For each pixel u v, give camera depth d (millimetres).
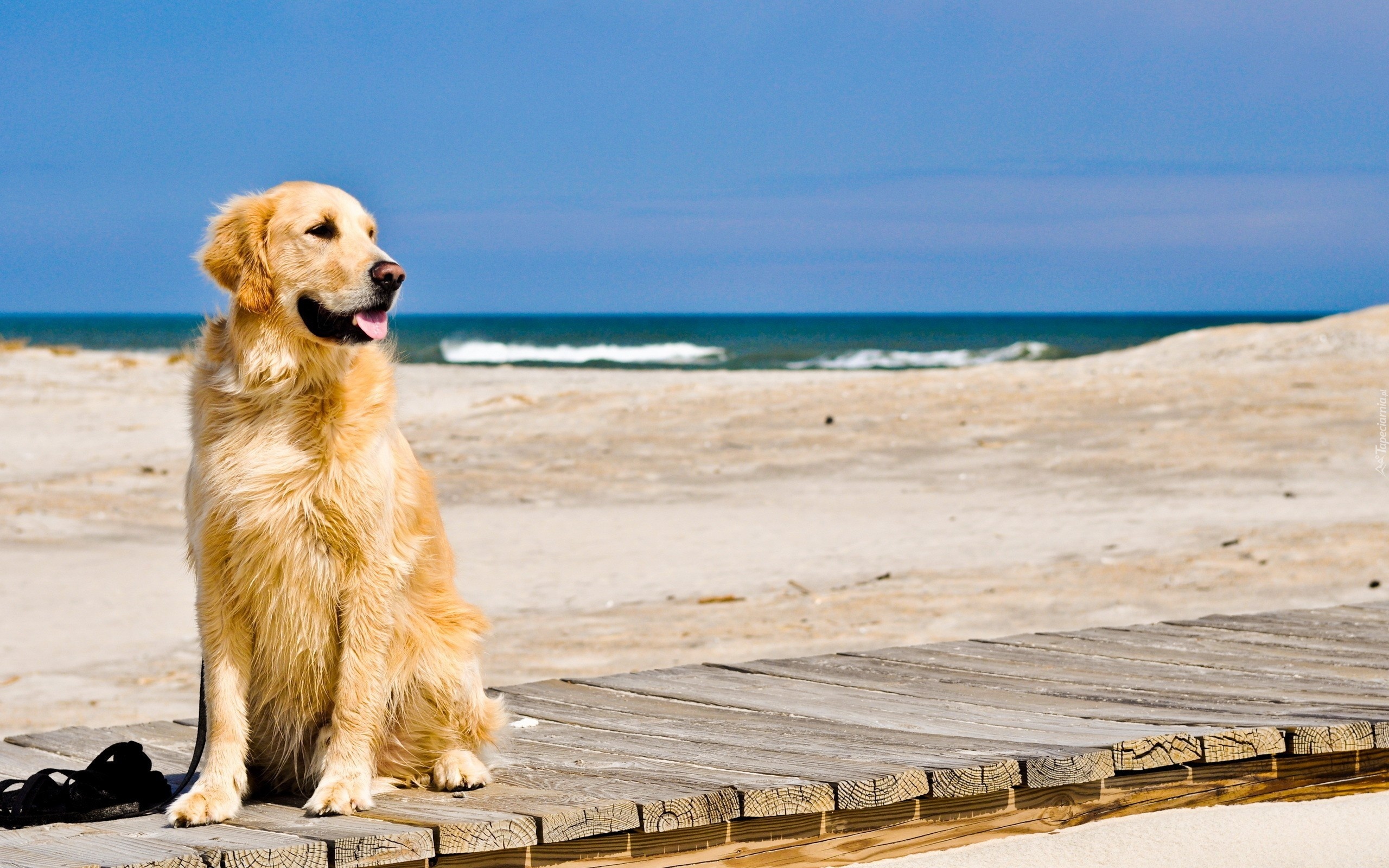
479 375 36219
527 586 11852
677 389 25453
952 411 21125
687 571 12297
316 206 4301
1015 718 5316
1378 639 7055
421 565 4461
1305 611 7969
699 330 112500
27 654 9469
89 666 9102
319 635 4223
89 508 16047
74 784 4316
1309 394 20531
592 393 25625
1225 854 4344
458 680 4473
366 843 3693
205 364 4348
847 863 4262
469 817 3902
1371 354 24312
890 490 16281
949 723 5258
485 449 19797
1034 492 15711
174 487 17547
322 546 4152
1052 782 4441
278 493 4102
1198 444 17609
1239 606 9773
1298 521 13102
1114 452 17531
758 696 5996
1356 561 11086
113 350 52625
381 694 4262
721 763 4621
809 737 5066
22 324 152125
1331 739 4777
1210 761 4668
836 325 135875
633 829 3986
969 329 116812
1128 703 5551
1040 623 9469
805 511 15250
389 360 4504
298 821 3998
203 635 4223
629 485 17172
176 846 3693
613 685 6332
